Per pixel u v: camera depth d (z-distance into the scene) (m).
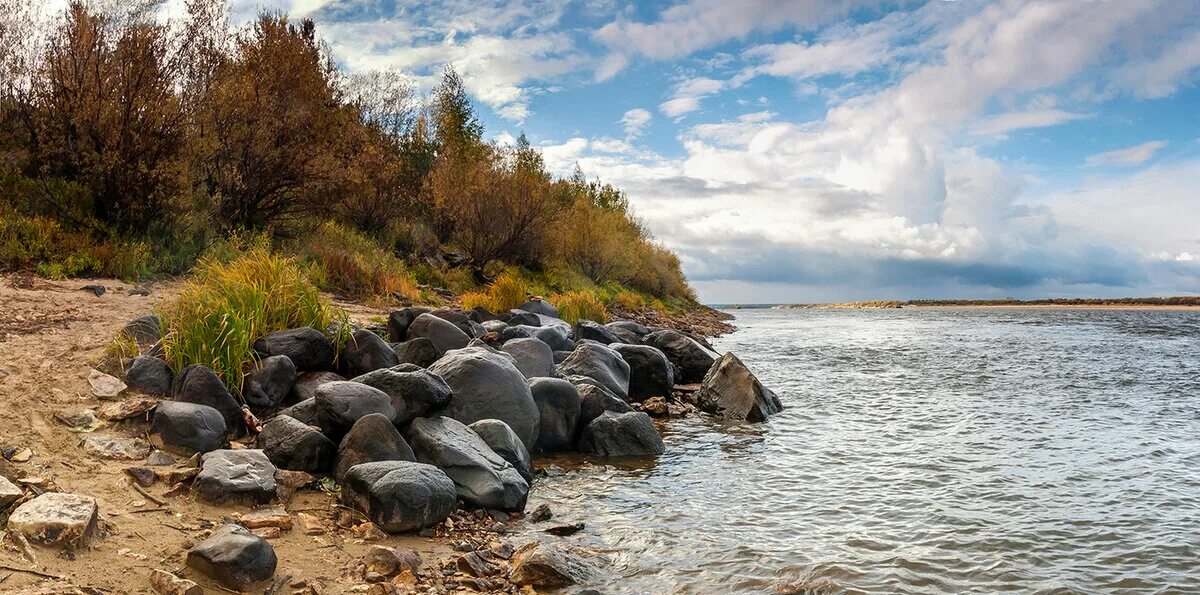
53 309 10.41
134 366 7.51
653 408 11.82
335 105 22.25
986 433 10.30
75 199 15.42
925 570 5.50
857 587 5.19
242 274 10.12
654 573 5.38
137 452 6.22
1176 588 5.25
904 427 10.76
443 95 37.12
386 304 16.72
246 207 18.83
